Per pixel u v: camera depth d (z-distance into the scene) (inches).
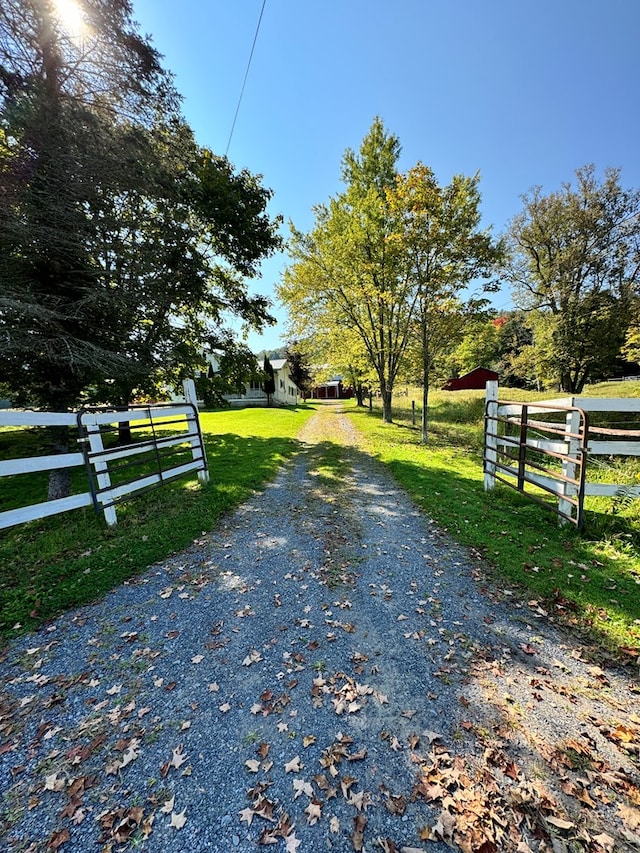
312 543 173.2
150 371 315.6
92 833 60.0
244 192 372.5
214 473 294.2
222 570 149.3
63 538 173.2
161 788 67.2
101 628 114.8
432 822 60.2
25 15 215.6
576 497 175.2
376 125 502.9
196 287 352.2
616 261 698.8
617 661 95.6
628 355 697.0
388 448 404.2
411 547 166.7
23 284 241.4
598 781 66.0
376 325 606.2
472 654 100.1
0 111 216.5
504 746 73.3
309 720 81.0
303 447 429.1
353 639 107.6
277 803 63.9
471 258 386.3
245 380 456.8
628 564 140.5
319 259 565.0
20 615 120.0
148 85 278.7
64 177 232.7
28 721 82.4
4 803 65.0
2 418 139.6
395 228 434.3
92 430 179.2
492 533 173.8
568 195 730.8
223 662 99.7
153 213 312.8
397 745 74.2
